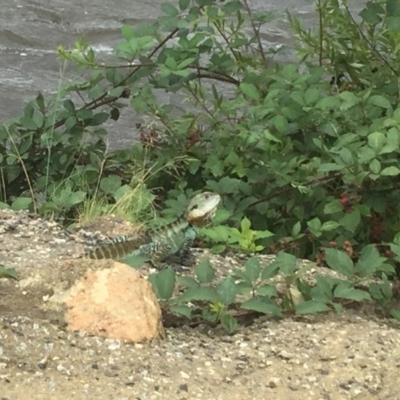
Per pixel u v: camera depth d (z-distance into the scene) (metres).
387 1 8.02
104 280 4.85
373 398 4.42
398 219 7.12
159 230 6.08
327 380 4.52
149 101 8.23
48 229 6.57
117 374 4.36
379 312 5.73
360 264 5.55
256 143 7.79
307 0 19.17
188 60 7.66
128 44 7.86
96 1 19.59
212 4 8.55
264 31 16.45
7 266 5.55
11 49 16.77
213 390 4.34
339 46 8.74
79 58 8.18
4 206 7.07
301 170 7.25
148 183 8.35
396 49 7.84
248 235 6.32
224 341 4.96
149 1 19.80
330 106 7.27
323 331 5.09
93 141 10.27
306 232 7.26
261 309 5.07
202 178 8.38
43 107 8.51
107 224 6.91
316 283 5.65
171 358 4.59
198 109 11.44
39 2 19.19
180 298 5.09
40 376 4.28
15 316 4.70
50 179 8.25
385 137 6.62
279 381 4.47
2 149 8.26
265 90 8.38
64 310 4.75
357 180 6.42
